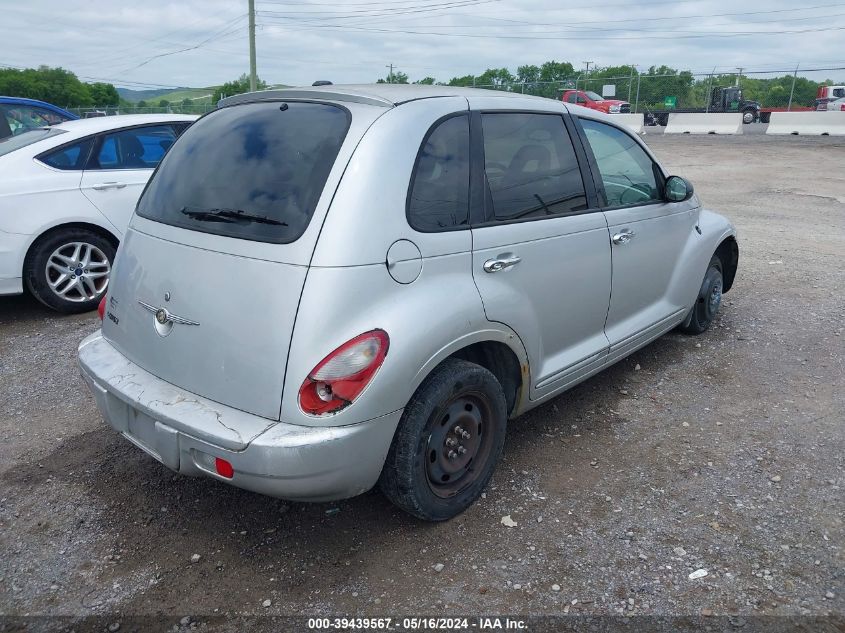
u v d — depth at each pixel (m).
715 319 6.07
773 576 2.88
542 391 3.66
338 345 2.58
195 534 3.16
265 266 2.68
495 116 3.40
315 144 2.90
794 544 3.07
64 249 6.14
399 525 3.21
